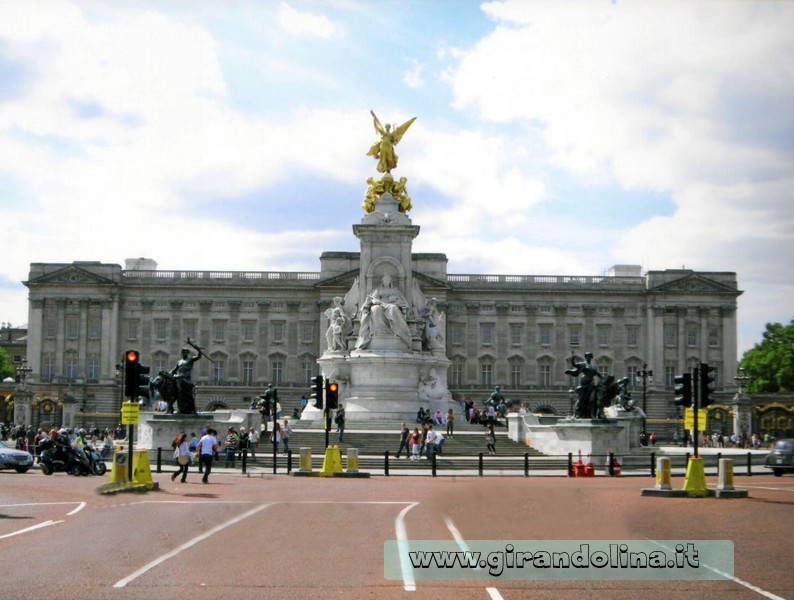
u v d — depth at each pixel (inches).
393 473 2054.6
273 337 6235.2
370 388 3088.1
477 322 6279.5
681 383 1576.0
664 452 2768.2
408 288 3307.1
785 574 836.6
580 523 1120.8
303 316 6240.2
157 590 745.6
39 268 6279.5
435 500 1363.2
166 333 6259.8
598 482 1827.0
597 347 6284.5
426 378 3166.8
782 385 6437.0
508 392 6220.5
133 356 1561.3
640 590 767.7
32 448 2888.8
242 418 2787.9
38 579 785.6
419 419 2854.3
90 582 773.9
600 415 2431.1
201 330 6250.0
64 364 6186.0
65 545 957.8
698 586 784.3
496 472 2128.4
